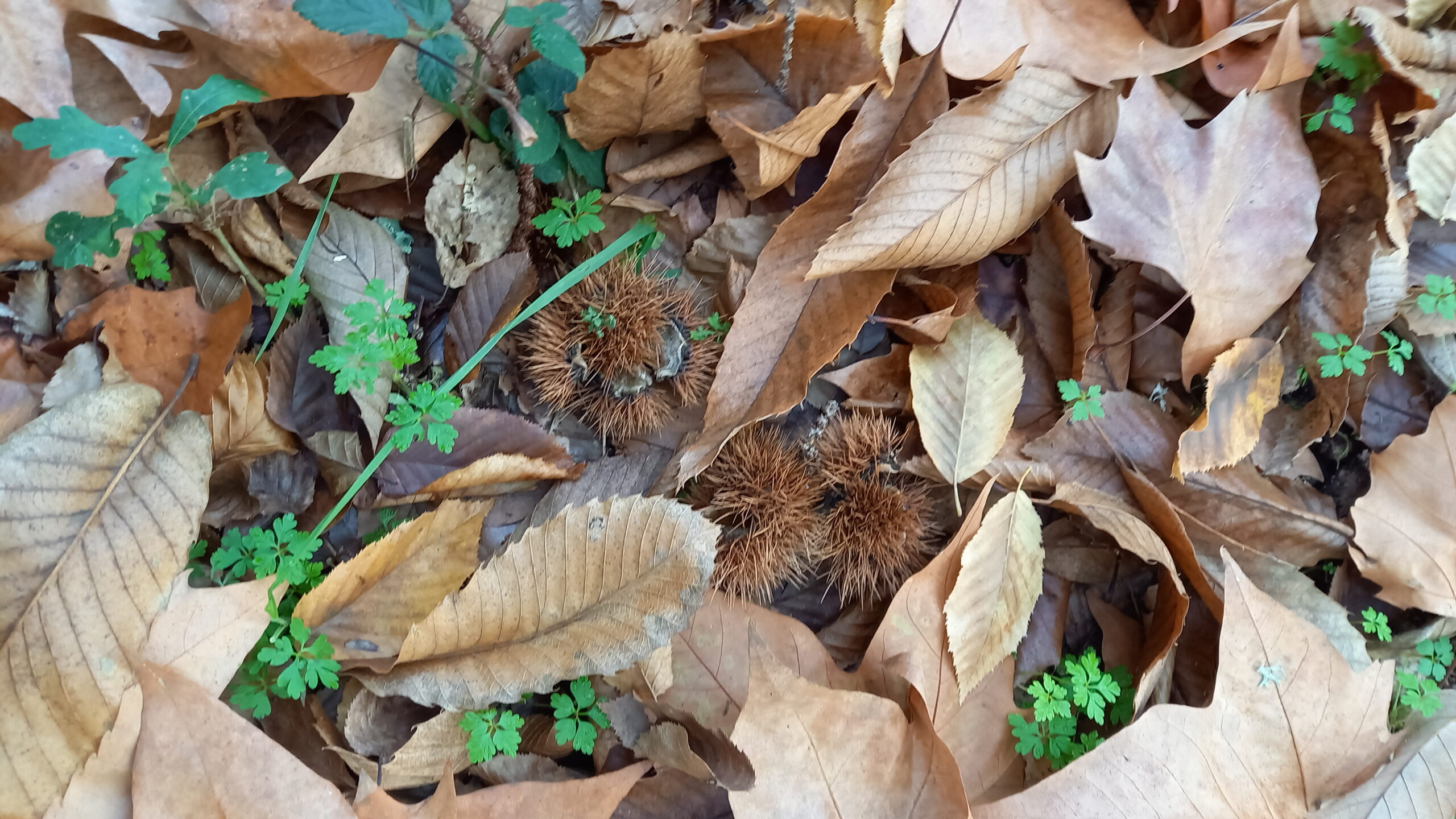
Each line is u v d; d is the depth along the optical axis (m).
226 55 0.32
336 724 0.33
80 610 0.29
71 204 0.32
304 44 0.32
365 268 0.36
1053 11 0.37
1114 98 0.37
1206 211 0.36
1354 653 0.37
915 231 0.34
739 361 0.36
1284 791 0.34
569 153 0.37
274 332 0.35
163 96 0.32
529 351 0.37
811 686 0.31
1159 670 0.36
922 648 0.35
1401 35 0.37
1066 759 0.35
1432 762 0.35
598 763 0.34
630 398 0.37
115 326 0.33
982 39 0.36
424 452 0.35
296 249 0.36
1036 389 0.39
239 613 0.31
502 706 0.35
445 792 0.30
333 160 0.34
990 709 0.36
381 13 0.31
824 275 0.34
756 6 0.39
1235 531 0.38
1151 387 0.39
